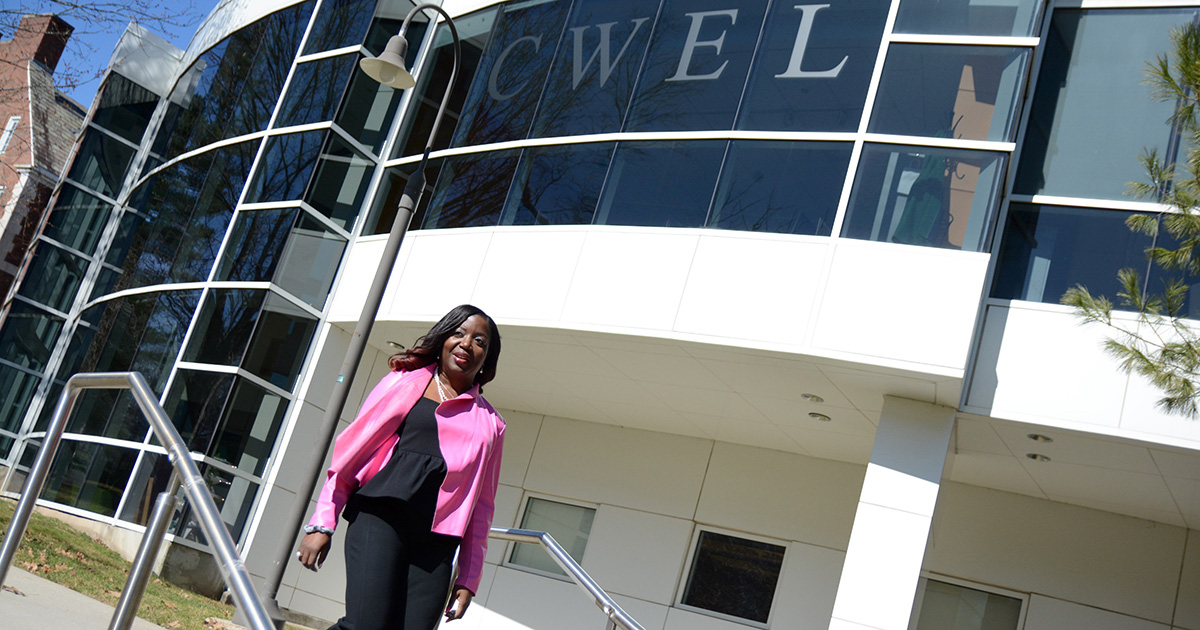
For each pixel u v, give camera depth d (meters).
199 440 12.48
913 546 9.05
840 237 9.34
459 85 13.38
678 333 9.71
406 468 3.32
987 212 8.93
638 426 13.69
